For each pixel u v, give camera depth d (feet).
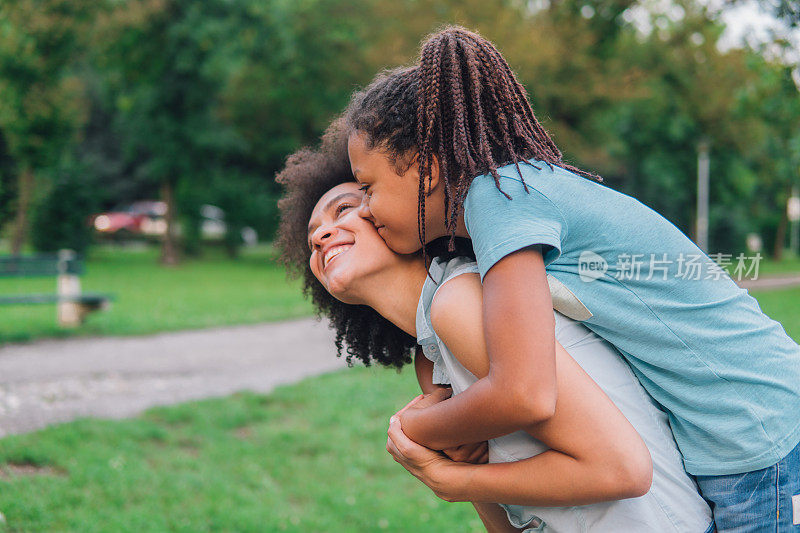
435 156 4.23
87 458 16.61
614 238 4.06
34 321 37.35
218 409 22.21
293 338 36.32
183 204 90.99
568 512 4.11
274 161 94.07
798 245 112.37
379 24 75.51
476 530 15.12
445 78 4.23
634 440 3.77
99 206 81.87
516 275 3.67
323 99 81.35
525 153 4.28
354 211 4.73
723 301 4.24
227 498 15.90
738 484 4.15
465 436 3.89
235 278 66.59
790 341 4.54
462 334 3.89
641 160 96.89
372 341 5.74
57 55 58.85
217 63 73.05
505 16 65.26
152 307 44.37
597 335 4.28
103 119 112.78
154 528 13.79
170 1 70.95
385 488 17.51
